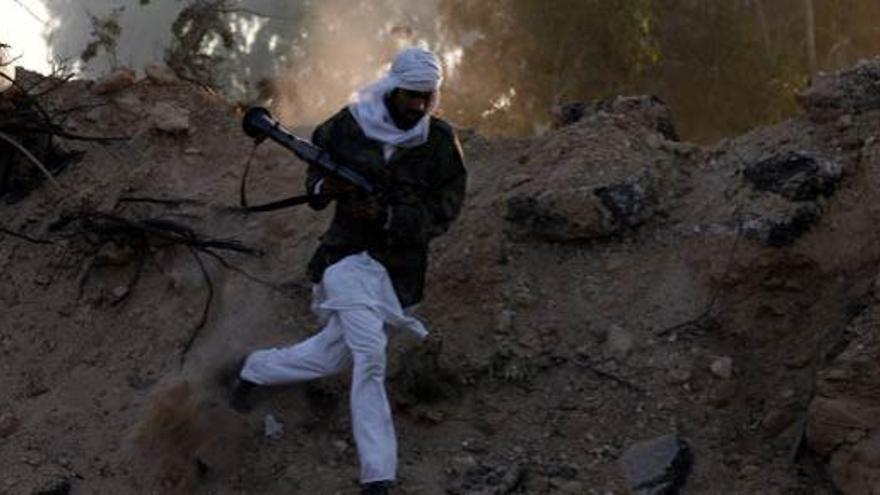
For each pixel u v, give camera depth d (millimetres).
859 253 6395
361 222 5762
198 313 6727
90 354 6719
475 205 7039
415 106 5684
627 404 6238
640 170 6938
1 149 7496
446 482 5977
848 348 5957
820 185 6586
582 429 6184
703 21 22109
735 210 6703
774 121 21922
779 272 6461
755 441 6066
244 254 6941
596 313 6566
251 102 15445
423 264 5879
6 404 6531
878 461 5684
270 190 7281
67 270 7070
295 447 6164
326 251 5852
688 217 6855
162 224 6961
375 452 5648
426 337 6395
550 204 6801
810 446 5879
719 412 6176
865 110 6957
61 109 7801
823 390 5863
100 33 12570
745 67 22016
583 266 6754
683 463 5973
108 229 7043
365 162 5707
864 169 6664
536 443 6148
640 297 6598
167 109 7691
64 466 6172
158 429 6176
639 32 21359
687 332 6434
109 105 7809
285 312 6680
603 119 7367
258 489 6020
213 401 6293
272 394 6312
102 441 6262
